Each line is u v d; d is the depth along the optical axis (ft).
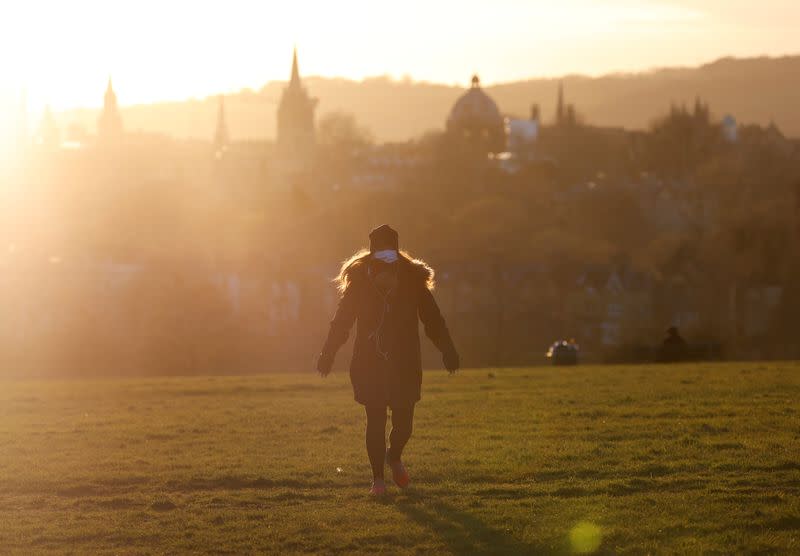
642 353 280.72
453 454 79.77
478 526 59.21
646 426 91.45
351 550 55.98
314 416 107.76
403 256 68.54
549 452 79.15
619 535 56.65
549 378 151.23
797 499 62.44
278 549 56.44
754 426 89.04
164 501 66.64
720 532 56.65
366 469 75.20
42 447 89.76
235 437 93.20
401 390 67.21
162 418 110.73
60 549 57.26
